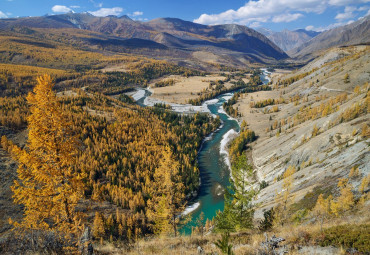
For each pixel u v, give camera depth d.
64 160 14.66
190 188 114.69
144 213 94.50
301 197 68.00
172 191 32.66
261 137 183.00
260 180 125.38
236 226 24.14
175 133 190.62
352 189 56.28
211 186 124.50
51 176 14.63
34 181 14.73
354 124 107.62
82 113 198.25
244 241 16.61
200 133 199.00
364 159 70.88
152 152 154.25
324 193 63.69
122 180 123.69
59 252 13.39
